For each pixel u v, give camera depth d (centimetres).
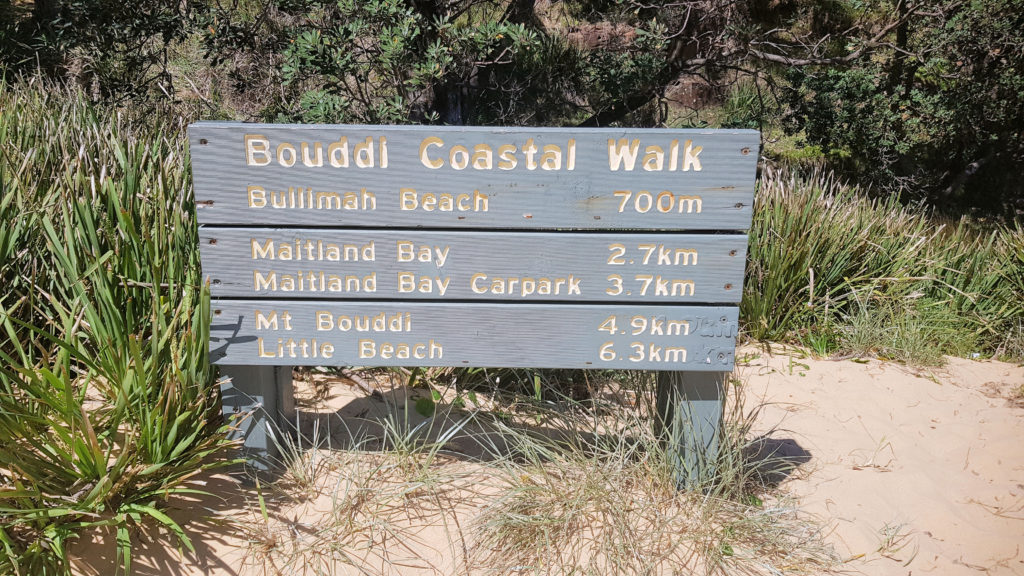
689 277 257
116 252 278
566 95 988
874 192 1158
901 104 1116
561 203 251
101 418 256
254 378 268
